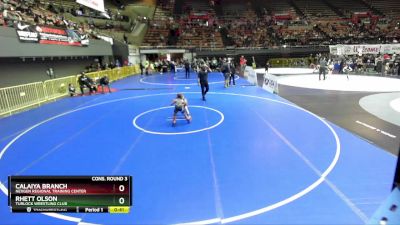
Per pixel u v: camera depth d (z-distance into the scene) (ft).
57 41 69.26
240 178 21.02
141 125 36.37
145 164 23.95
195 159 24.79
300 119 37.70
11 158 26.18
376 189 18.97
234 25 161.48
